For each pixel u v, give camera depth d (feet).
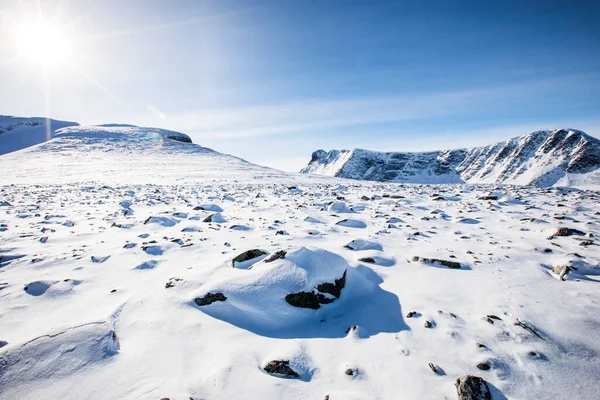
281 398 11.25
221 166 179.52
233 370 12.49
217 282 18.81
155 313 16.79
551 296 18.06
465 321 15.93
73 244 29.68
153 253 26.55
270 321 16.49
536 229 32.45
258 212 45.73
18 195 67.87
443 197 55.21
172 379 12.01
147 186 93.91
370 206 50.37
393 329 15.64
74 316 16.92
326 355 13.78
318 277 18.72
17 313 17.28
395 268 23.06
